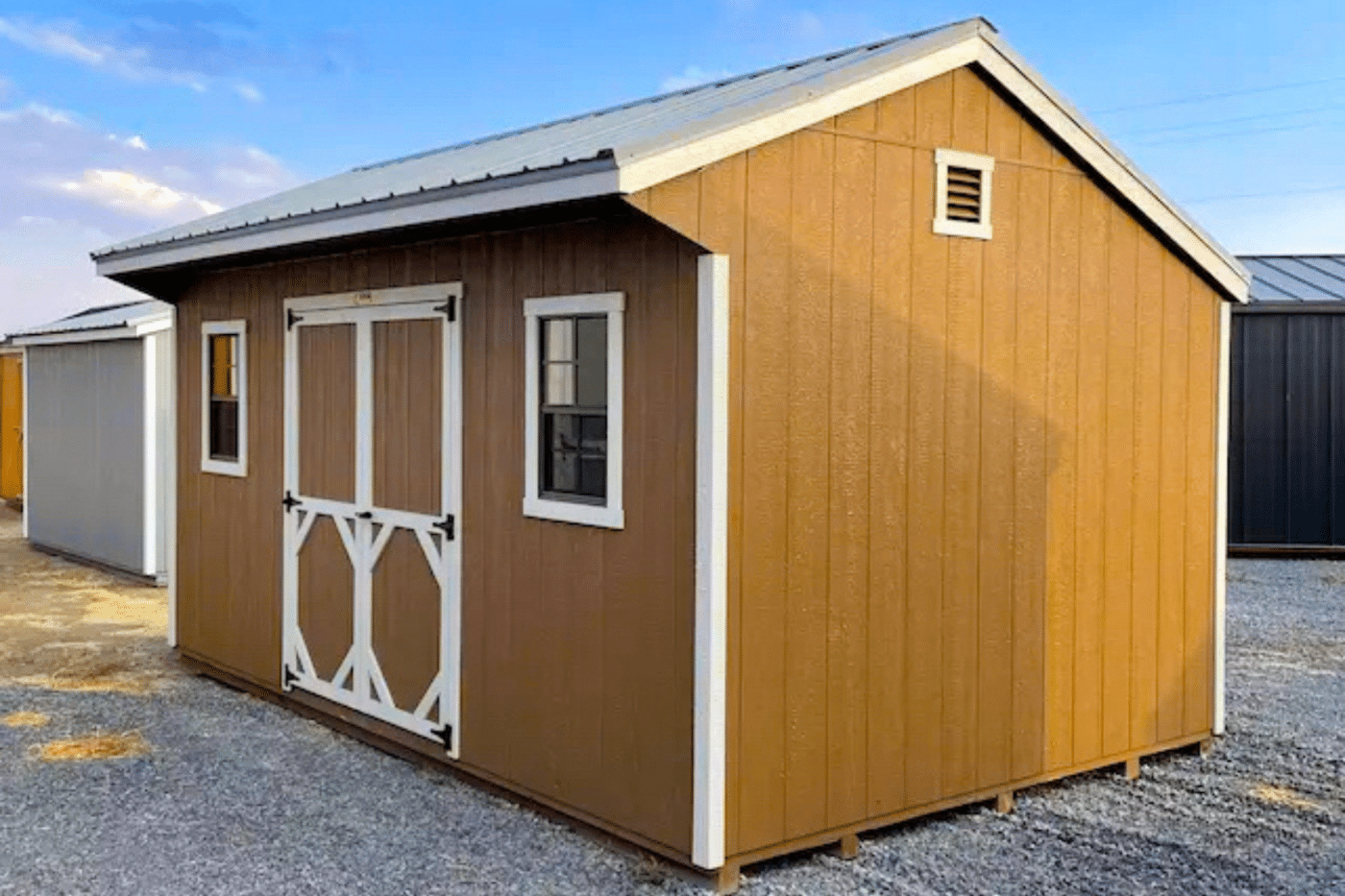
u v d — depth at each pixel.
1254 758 6.47
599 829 5.03
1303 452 14.15
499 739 5.55
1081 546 5.89
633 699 4.84
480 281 5.61
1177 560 6.35
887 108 5.05
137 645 9.12
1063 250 5.75
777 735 4.73
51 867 4.78
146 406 11.76
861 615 5.01
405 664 6.14
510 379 5.45
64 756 6.28
